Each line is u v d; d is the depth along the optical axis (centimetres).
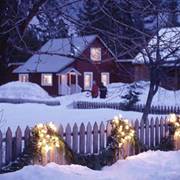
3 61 563
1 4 556
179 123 1455
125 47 594
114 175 1074
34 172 989
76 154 1153
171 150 1425
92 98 4375
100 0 578
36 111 2848
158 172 1098
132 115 2575
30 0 567
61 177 987
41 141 1058
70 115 2581
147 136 1419
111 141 1227
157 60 1054
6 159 1057
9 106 3136
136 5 580
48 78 6081
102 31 582
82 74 6038
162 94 3438
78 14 593
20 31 557
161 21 622
